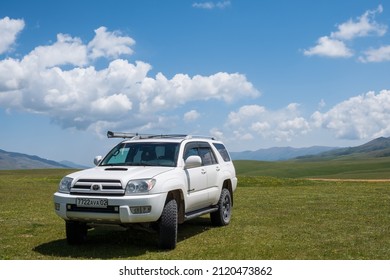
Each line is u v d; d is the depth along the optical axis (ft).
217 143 38.29
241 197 61.46
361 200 55.62
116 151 31.99
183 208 28.78
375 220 38.52
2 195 66.39
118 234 31.99
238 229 34.14
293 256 24.93
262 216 41.39
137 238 30.48
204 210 32.50
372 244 28.30
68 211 25.77
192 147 32.76
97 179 25.94
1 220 39.42
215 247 27.27
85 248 27.32
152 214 25.13
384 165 398.01
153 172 27.09
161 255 25.22
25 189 79.41
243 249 26.63
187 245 28.02
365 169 369.50
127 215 24.62
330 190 74.59
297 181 97.25
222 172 35.78
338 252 25.95
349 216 41.11
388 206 48.85
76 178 26.55
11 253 25.94
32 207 50.26
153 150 30.94
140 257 24.77
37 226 35.91
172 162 29.73
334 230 33.45
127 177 25.86
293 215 41.98
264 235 31.40
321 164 437.17
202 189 32.07
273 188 82.17
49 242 29.22
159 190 25.67
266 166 417.08
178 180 27.89
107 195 25.36
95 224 25.86
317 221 38.04
